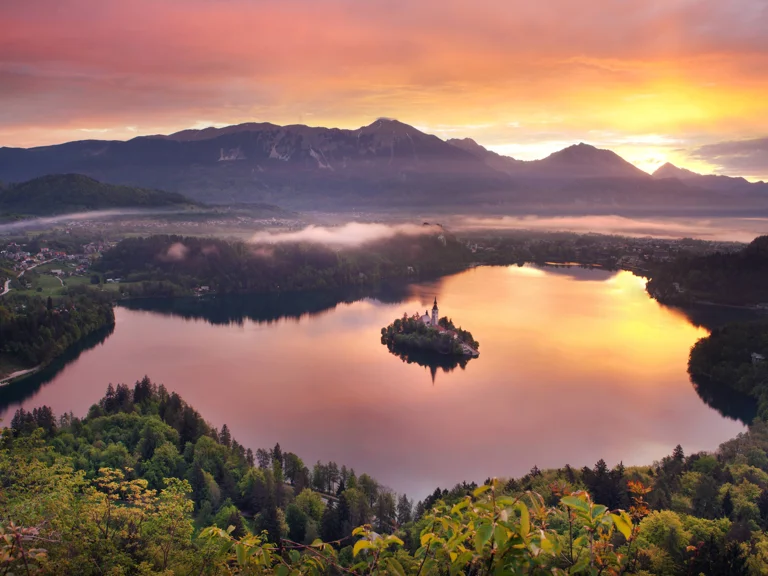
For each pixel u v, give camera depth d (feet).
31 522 133.49
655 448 501.15
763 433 421.59
